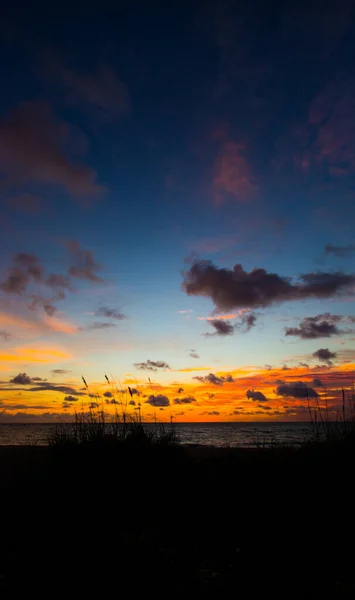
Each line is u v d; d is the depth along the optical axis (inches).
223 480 270.2
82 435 302.8
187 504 250.2
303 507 236.2
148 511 244.4
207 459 312.0
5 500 249.8
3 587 162.2
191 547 201.9
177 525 228.1
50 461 290.5
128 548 198.7
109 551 195.2
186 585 164.2
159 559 187.6
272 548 199.9
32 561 185.3
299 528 218.8
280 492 249.4
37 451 339.0
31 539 209.2
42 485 265.9
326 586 165.0
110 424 321.7
